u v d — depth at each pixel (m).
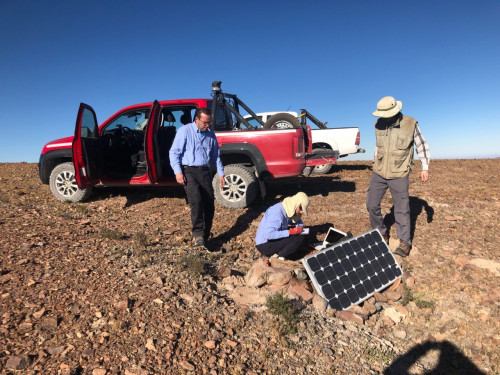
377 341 3.57
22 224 5.36
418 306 4.14
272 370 2.92
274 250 4.67
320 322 3.61
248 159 7.14
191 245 5.19
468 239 5.36
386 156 4.70
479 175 9.77
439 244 5.28
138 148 7.29
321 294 3.91
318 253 4.12
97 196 7.73
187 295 3.69
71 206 6.84
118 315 3.19
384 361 3.31
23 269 3.81
